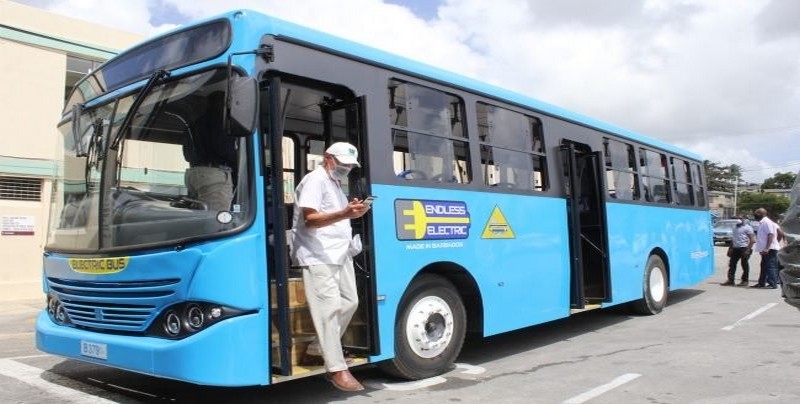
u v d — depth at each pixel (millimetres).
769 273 14945
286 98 5547
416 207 5852
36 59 14695
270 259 4656
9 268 14070
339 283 4961
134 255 4660
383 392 5637
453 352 6352
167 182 4750
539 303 7555
